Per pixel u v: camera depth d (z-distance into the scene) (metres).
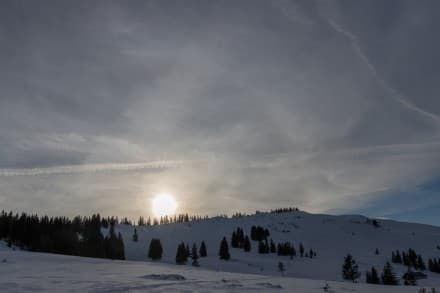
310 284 29.55
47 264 40.66
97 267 39.59
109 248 109.50
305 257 159.12
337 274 120.19
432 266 144.62
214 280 28.31
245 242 166.25
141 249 150.00
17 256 50.31
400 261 156.50
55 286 21.19
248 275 37.88
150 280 26.38
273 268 125.75
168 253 146.75
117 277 28.09
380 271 128.88
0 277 26.20
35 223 122.88
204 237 194.88
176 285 23.56
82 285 21.95
